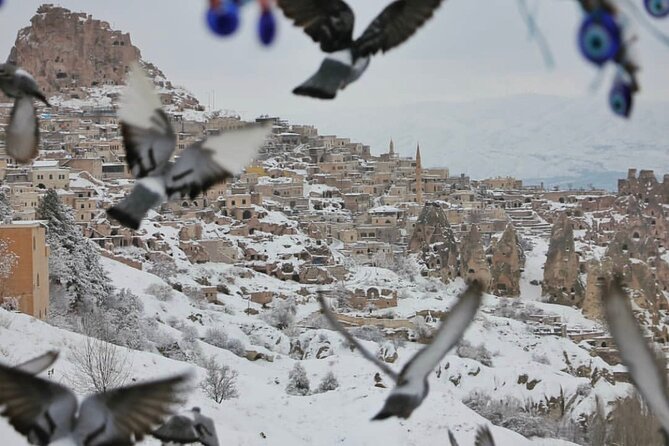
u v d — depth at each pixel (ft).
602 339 634.84
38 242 334.03
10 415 27.07
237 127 30.01
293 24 27.76
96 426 27.09
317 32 27.76
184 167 29.68
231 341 480.64
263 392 270.87
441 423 237.45
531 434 343.87
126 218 28.66
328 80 27.50
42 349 229.86
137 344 383.45
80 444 26.91
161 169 29.66
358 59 27.91
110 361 213.66
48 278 356.38
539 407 447.83
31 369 28.45
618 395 471.21
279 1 25.09
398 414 30.50
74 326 369.50
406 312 615.16
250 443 207.10
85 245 424.05
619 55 22.09
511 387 455.63
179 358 407.23
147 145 29.84
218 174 29.58
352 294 648.79
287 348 533.55
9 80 31.01
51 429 26.73
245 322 554.87
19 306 323.16
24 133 30.71
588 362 557.33
